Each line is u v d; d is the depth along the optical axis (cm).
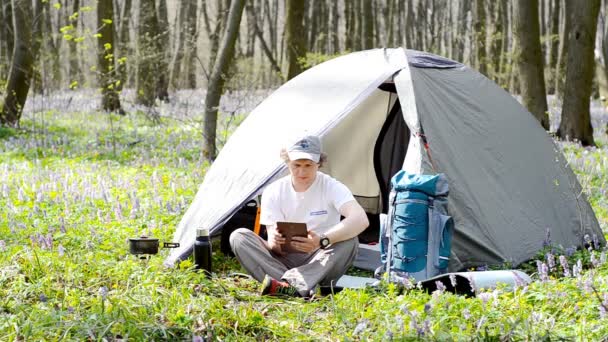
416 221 739
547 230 892
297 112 893
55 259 763
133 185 1297
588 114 2145
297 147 755
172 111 2942
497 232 854
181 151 1833
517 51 2080
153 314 616
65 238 900
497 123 932
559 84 3338
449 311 613
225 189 861
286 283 721
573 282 700
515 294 659
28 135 2081
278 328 607
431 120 857
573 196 975
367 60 937
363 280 770
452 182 836
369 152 1092
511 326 556
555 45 4503
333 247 741
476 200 849
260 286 747
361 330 574
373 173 1102
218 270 835
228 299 694
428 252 738
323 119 862
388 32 4731
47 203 1143
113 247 869
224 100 3203
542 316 597
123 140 2033
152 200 1143
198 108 3253
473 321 596
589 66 2119
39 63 2692
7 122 2272
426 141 837
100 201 1136
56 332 571
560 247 894
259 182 832
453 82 918
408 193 746
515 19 2073
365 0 2853
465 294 675
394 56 923
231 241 759
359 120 1061
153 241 799
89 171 1494
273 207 772
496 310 617
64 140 1941
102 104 2906
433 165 830
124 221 1014
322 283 742
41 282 686
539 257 877
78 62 4012
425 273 736
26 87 2298
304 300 702
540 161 960
